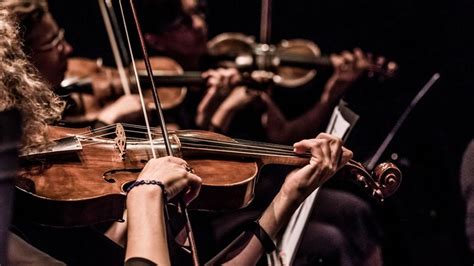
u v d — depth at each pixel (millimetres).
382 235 4250
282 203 2816
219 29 6090
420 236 4793
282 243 3105
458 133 5367
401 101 4480
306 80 5324
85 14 5648
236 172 2828
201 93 5168
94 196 2555
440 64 5648
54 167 2664
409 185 4770
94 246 2924
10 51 2588
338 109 3102
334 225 4207
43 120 2693
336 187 4527
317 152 2838
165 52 5121
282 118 5176
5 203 1941
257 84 5078
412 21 5797
